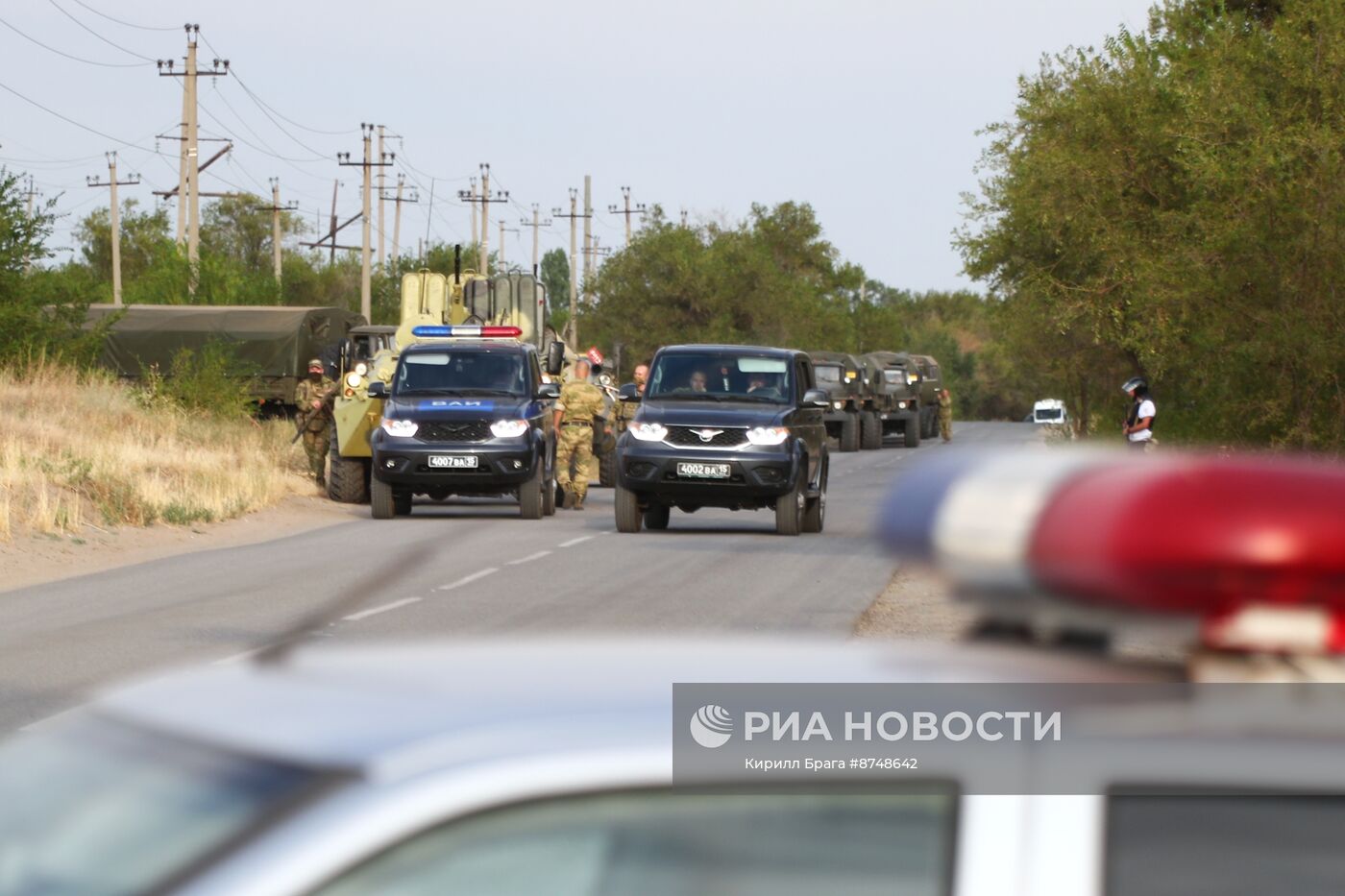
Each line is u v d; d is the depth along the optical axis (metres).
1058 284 102.31
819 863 7.27
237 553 70.81
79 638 45.81
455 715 7.38
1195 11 106.25
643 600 53.41
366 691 7.98
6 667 40.75
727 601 53.16
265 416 172.62
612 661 8.47
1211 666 6.39
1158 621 6.26
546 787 6.93
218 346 143.75
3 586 59.69
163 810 7.27
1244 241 75.44
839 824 7.32
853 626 46.97
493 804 6.86
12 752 8.66
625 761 7.05
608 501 110.81
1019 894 7.14
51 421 103.12
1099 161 100.38
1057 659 7.33
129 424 111.69
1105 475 6.45
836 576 60.59
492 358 95.94
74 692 37.25
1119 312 96.31
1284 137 75.69
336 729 7.36
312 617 9.46
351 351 117.56
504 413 91.19
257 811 6.90
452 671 8.34
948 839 7.28
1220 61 82.88
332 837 6.69
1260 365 77.38
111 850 7.27
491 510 102.25
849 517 94.69
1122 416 124.19
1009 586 6.52
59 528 73.50
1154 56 104.75
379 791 6.80
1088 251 104.06
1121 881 7.12
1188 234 87.50
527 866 6.90
